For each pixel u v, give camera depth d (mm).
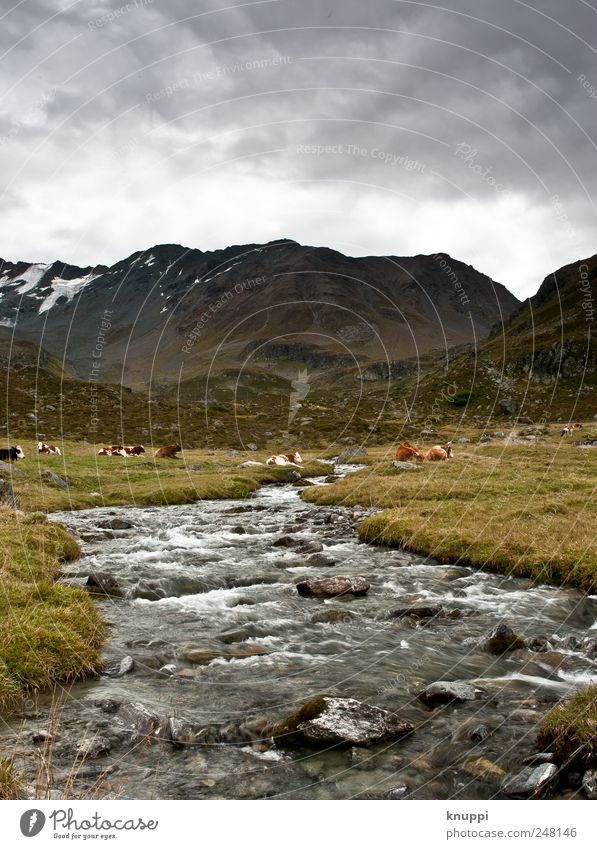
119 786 6035
